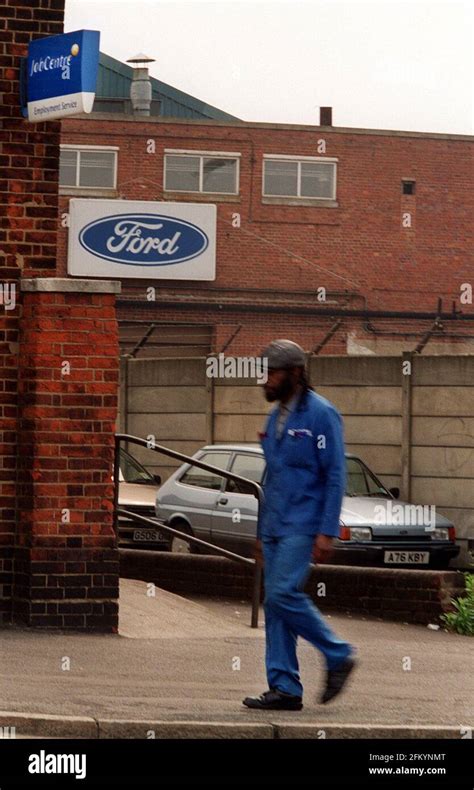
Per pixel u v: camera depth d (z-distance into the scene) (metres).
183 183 48.38
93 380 13.31
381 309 49.22
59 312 13.21
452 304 49.59
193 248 47.47
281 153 48.78
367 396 25.36
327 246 48.97
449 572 17.05
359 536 21.14
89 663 11.70
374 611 17.30
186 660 12.23
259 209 48.56
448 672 12.48
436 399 24.55
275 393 9.98
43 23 13.41
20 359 13.41
